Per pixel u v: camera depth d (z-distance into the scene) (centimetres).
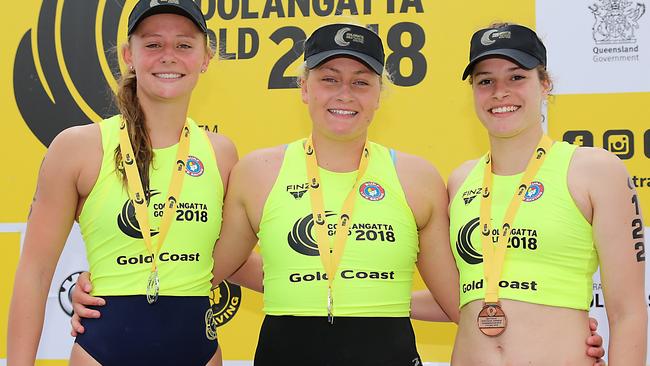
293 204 246
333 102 242
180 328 236
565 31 333
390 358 234
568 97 333
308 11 346
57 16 355
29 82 355
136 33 245
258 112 347
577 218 227
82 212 241
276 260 243
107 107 351
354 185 248
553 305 223
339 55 239
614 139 330
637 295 224
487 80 240
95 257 238
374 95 248
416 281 354
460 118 339
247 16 348
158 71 242
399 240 243
